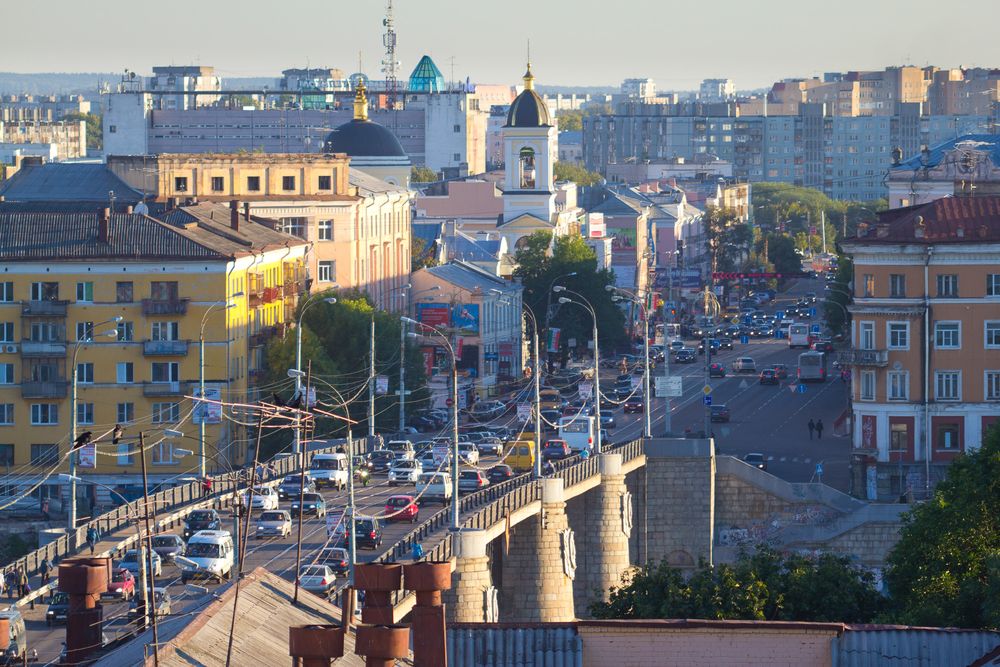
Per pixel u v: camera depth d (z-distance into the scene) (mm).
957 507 192750
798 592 180000
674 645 115562
